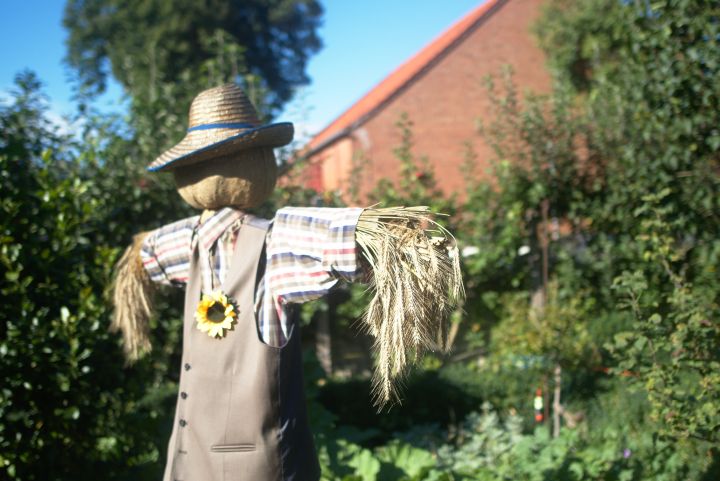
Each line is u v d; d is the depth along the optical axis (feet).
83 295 12.80
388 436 22.25
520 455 15.23
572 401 21.74
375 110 46.88
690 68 16.90
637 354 13.12
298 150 26.84
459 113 48.16
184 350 8.34
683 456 14.21
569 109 27.68
